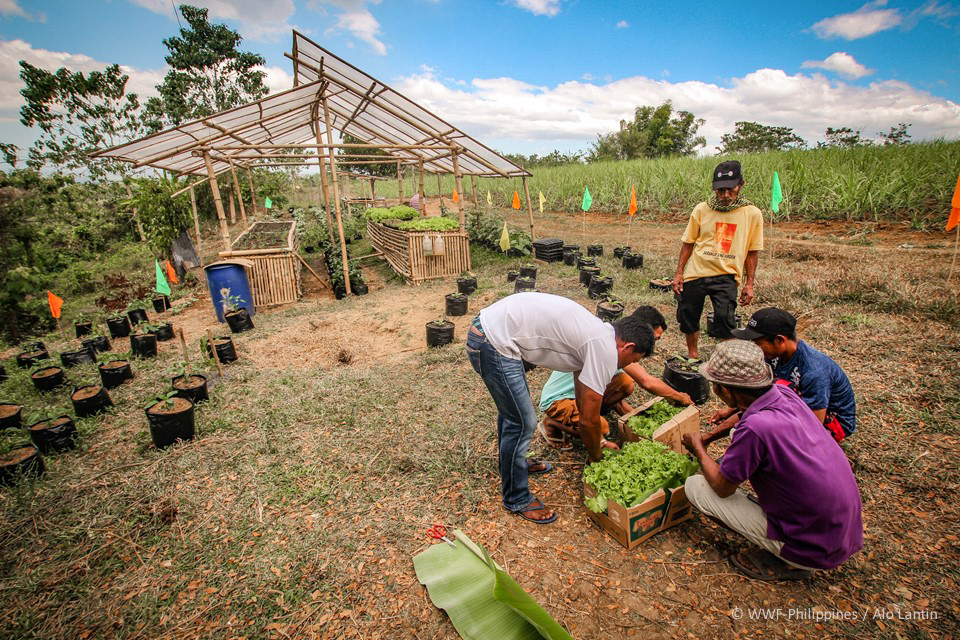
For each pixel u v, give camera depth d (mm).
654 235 13078
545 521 3078
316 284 11508
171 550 3041
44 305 9938
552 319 2711
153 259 15336
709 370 2469
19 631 2502
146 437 4434
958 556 2586
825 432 2330
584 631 2352
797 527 2324
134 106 23750
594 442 2955
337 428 4410
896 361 4566
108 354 6035
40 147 22250
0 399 5656
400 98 9492
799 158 12898
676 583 2594
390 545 2980
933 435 3529
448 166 15477
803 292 6555
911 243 8555
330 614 2527
